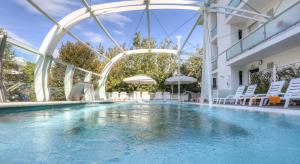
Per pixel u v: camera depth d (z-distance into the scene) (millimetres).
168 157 2473
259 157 2396
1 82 7406
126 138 3428
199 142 3139
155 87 25141
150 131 4031
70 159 2406
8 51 8516
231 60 14508
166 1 11289
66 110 9375
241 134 3672
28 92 9164
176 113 8117
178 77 20141
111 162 2307
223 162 2273
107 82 24750
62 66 14125
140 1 11023
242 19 15211
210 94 12469
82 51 23844
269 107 7141
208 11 12375
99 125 4824
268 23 9875
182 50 18562
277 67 11234
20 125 4770
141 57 26984
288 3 10688
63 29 10430
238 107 8586
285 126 4133
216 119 5926
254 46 11070
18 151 2705
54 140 3295
